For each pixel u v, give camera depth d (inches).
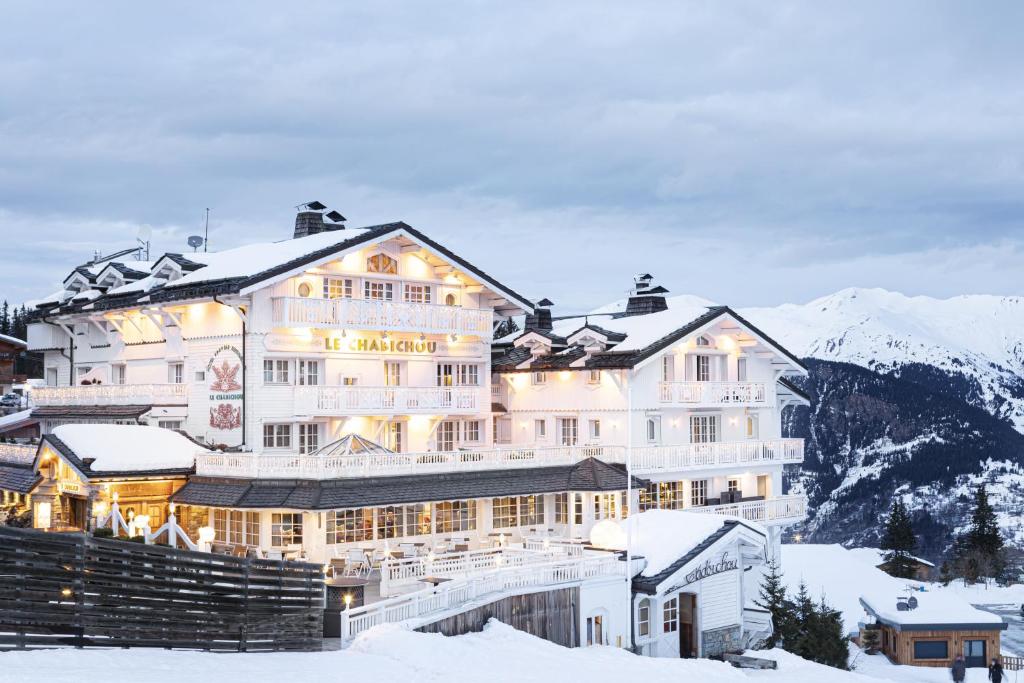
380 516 1669.5
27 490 1713.8
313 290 1823.3
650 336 2065.7
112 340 2101.4
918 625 1962.4
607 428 2047.2
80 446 1633.9
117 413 1852.9
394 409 1845.5
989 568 3112.7
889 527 3395.7
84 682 874.1
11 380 3191.4
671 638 1651.1
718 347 2204.7
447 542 1715.1
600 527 1679.4
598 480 1876.2
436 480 1713.8
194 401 1859.0
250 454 1604.3
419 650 1176.8
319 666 1081.4
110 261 2224.4
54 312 2212.1
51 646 999.6
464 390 1958.7
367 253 1893.5
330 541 1596.9
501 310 2127.2
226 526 1658.5
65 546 1012.5
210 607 1125.1
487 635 1354.6
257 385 1750.7
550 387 2142.0
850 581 2564.0
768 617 1827.0
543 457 1884.8
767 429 2320.4
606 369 2010.3
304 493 1544.0
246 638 1150.3
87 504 1615.4
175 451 1689.2
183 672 973.8
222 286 1721.2
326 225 2108.8
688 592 1683.1
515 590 1430.9
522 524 1882.4
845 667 1768.0
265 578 1173.7
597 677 1195.3
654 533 1722.4
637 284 2340.1
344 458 1587.1
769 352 2267.5
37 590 992.9
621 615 1583.4
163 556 1086.4
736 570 1770.4
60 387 2124.8
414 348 1973.4
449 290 2039.9
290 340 1793.8
